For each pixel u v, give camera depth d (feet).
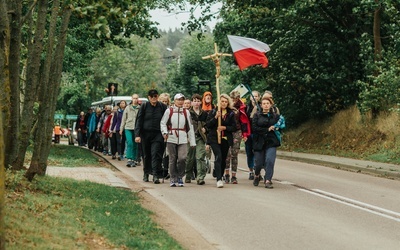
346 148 104.12
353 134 106.22
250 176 61.41
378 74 98.84
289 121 133.28
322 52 114.01
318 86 115.55
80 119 133.90
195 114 55.88
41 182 41.70
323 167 81.46
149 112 56.18
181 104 53.67
